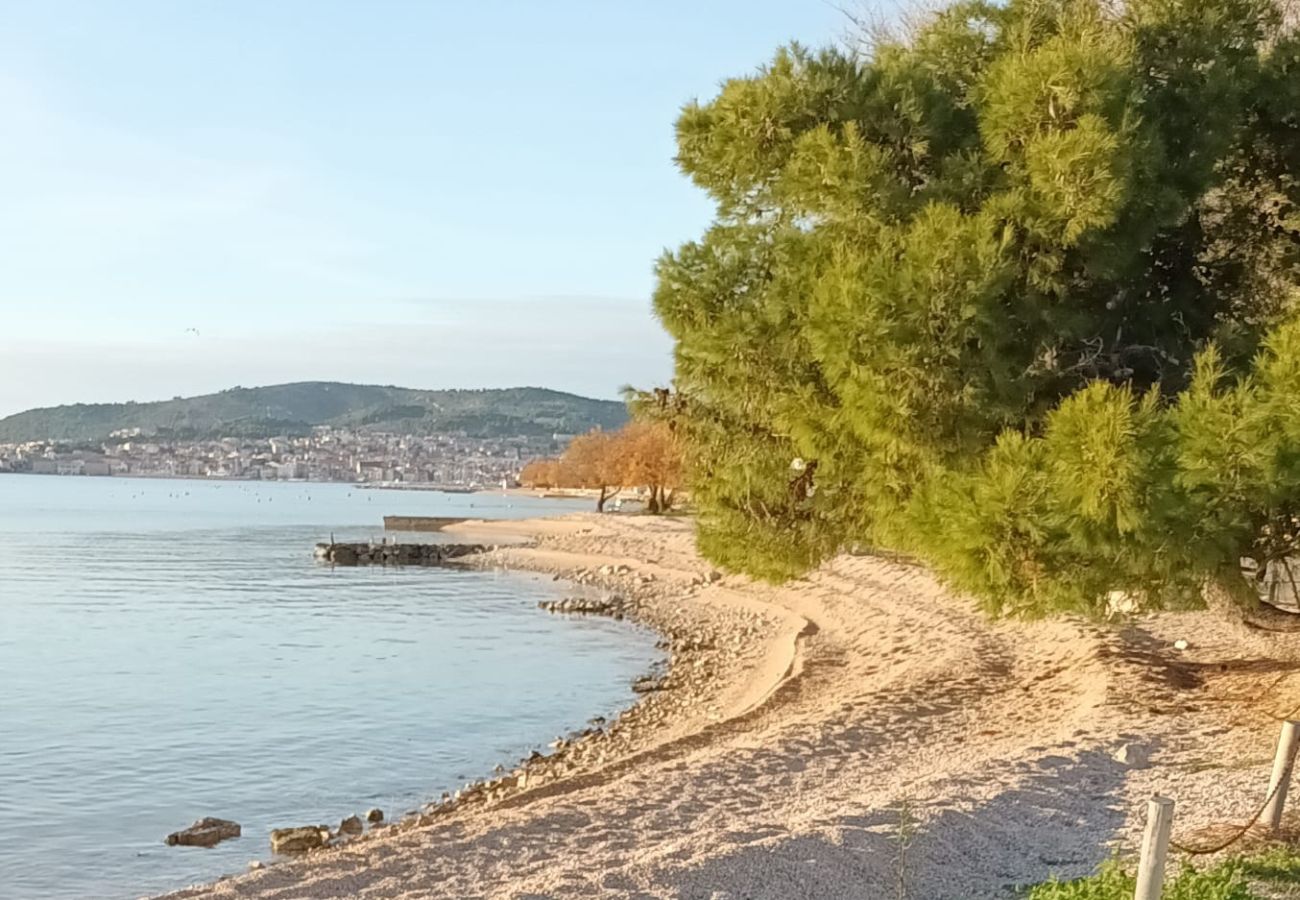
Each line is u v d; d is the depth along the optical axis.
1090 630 26.53
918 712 21.64
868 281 11.24
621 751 26.03
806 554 15.38
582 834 13.60
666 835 13.52
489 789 23.78
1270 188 14.43
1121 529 9.50
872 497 13.11
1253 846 11.30
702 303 14.68
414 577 82.12
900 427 11.43
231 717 32.12
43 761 26.84
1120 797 13.91
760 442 15.51
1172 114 13.30
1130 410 9.80
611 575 77.38
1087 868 11.28
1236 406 9.73
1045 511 9.96
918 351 10.99
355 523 161.62
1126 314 13.45
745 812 14.68
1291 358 9.62
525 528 116.69
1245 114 14.01
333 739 29.33
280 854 19.88
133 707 33.62
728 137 13.89
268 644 47.66
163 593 69.81
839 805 14.30
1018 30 13.74
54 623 54.97
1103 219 11.39
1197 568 10.14
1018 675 25.03
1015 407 11.77
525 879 11.70
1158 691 20.34
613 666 41.25
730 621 50.56
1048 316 12.09
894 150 13.39
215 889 12.32
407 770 26.12
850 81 13.53
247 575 83.12
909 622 37.31
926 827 12.57
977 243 11.23
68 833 21.19
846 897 10.70
